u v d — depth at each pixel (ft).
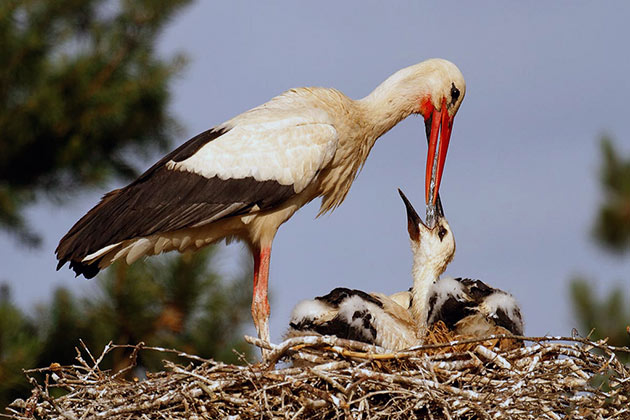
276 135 46.19
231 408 38.96
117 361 59.93
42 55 70.49
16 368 57.21
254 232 46.62
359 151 48.37
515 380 39.55
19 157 71.92
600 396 38.96
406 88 49.44
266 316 46.19
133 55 72.18
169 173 46.21
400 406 38.68
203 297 60.85
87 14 72.95
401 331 44.04
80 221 45.75
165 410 38.86
